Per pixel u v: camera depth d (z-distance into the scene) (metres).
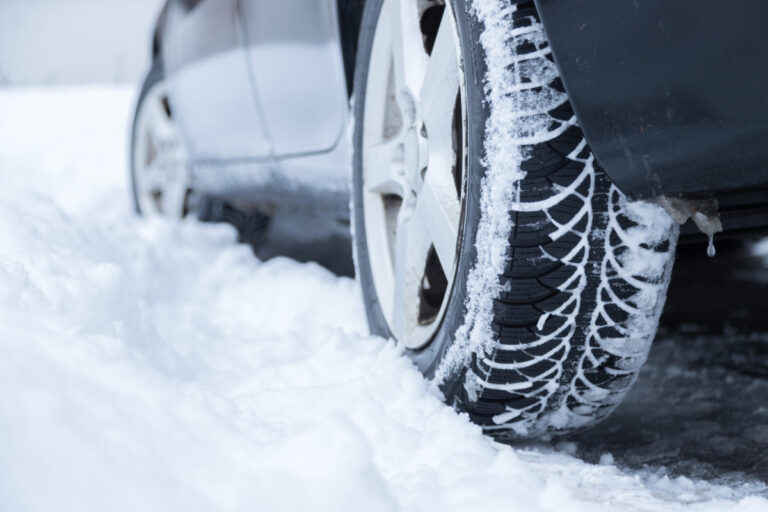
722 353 2.43
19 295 1.88
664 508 1.69
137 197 4.14
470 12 1.87
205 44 3.16
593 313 1.83
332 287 2.85
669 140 1.68
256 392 1.97
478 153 1.86
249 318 2.76
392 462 1.76
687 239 1.87
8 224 2.18
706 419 2.10
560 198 1.79
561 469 1.84
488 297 1.84
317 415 1.90
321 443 1.54
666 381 2.29
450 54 1.96
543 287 1.82
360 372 2.10
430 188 2.01
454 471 1.71
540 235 1.80
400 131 2.17
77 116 7.61
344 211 2.81
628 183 1.73
